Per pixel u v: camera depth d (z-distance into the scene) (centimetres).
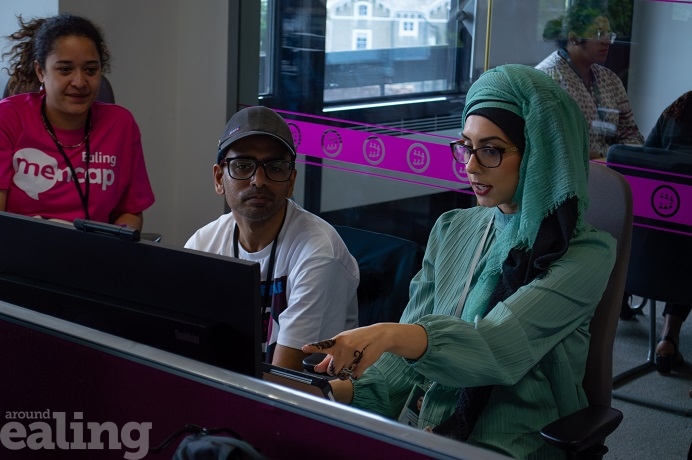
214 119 390
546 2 293
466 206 316
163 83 395
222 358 118
